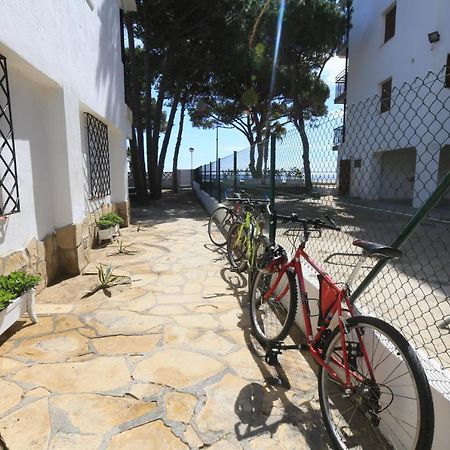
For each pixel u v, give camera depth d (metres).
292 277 2.52
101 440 1.84
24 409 2.05
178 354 2.67
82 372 2.42
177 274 4.59
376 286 4.20
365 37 14.34
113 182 8.23
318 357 2.06
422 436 1.40
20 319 3.20
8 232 3.27
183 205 13.35
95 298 3.73
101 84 6.26
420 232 7.05
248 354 2.70
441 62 10.03
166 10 12.45
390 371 1.84
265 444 1.85
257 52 14.00
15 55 3.07
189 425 1.96
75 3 4.70
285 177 4.21
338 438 1.83
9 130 3.31
